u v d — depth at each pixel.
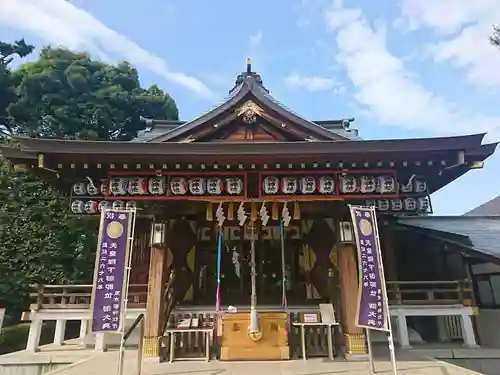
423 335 12.10
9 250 17.64
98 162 8.02
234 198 8.41
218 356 8.18
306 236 11.25
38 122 23.27
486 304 10.97
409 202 8.63
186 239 10.82
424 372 6.79
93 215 9.02
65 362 9.04
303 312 8.91
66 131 23.17
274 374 6.58
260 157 7.98
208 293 10.81
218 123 9.98
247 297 10.78
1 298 17.44
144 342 7.95
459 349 9.47
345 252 8.52
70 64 24.33
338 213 8.77
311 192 8.44
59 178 8.79
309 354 8.11
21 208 18.41
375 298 6.81
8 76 23.44
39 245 18.08
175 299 10.19
